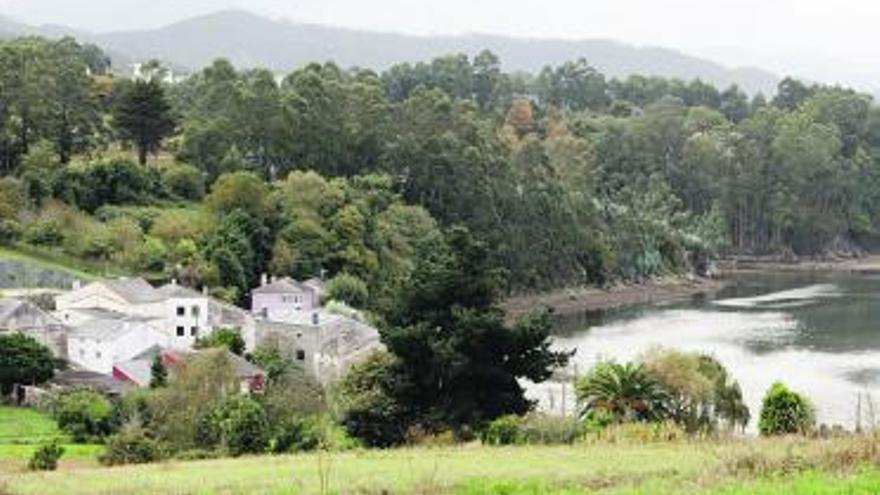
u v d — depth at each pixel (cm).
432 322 8512
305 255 19038
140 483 5247
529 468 5309
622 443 6700
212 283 17350
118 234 18150
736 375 14762
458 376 8294
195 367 10331
